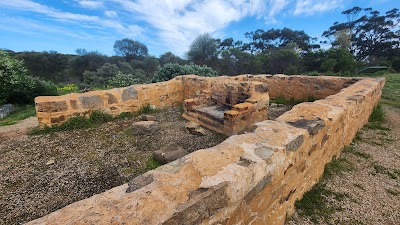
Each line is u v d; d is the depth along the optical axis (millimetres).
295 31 39688
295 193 2135
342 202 2318
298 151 1974
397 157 3223
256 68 23250
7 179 2545
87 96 4633
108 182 2512
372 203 2307
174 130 4270
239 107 4008
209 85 5711
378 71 18406
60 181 2516
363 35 35906
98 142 3650
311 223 2057
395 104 6406
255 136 1888
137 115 5398
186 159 1499
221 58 27953
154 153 3020
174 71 9984
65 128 4246
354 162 3086
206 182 1251
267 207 1685
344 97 3566
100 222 940
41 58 31250
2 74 7656
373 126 4414
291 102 6816
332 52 21312
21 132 4152
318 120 2350
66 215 997
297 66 22000
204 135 3967
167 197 1113
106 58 34281
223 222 1272
